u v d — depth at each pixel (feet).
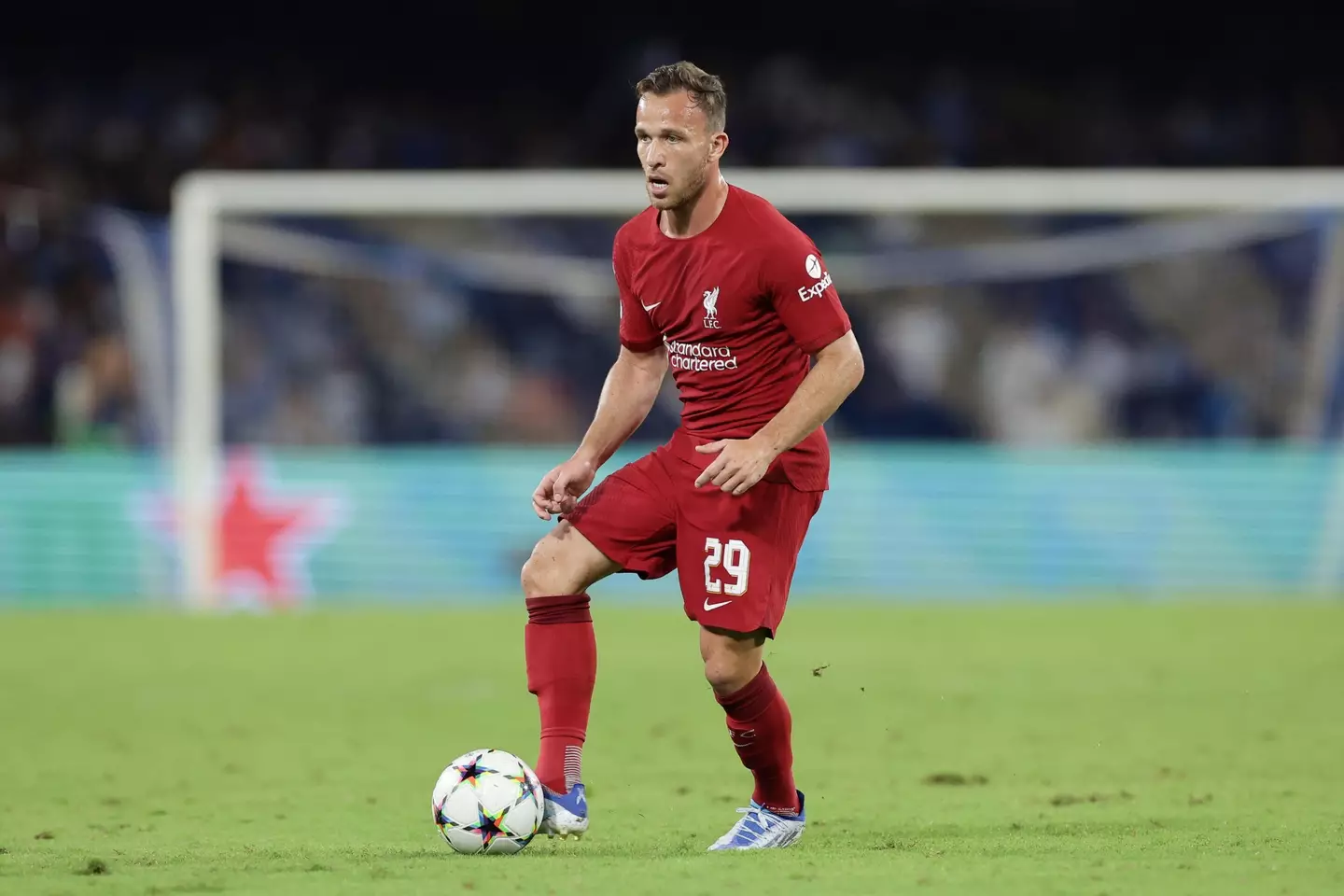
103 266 254.88
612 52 284.00
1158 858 54.65
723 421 57.36
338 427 237.04
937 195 179.73
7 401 238.27
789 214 239.71
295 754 90.63
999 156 278.46
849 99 281.13
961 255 238.48
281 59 279.28
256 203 179.32
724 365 56.85
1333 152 277.44
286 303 237.66
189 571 181.27
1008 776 80.23
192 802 74.90
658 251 56.85
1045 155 278.26
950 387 237.45
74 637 152.97
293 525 184.55
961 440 237.45
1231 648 136.36
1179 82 282.77
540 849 58.65
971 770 82.23
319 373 237.45
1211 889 48.44
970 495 189.37
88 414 231.09
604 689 116.06
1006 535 188.85
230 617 169.89
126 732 99.60
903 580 188.96
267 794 77.10
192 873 52.75
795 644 141.28
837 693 112.98
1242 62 281.33
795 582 189.26
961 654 133.59
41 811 72.38
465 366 238.27
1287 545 187.62
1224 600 181.37
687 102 54.65
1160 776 79.05
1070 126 279.69
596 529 57.88
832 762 85.51
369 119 277.23
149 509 187.83
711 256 55.72
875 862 53.57
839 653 134.72
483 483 188.85
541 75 283.18
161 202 265.54
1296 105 279.90
